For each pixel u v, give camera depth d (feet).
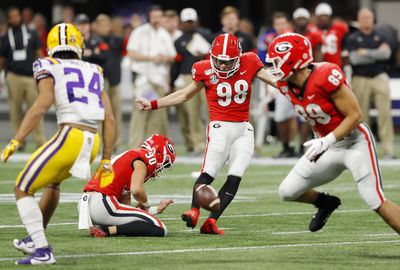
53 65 61.05
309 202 68.33
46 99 60.34
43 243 60.80
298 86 63.46
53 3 208.54
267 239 72.18
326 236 73.87
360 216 85.46
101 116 61.87
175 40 144.36
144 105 76.79
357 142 64.03
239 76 76.54
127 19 207.51
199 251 66.23
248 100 77.41
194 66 77.41
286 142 146.72
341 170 65.41
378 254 65.41
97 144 62.18
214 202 70.13
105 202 72.38
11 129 179.73
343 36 139.33
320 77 62.59
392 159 140.26
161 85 146.41
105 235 72.59
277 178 119.65
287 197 66.44
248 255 64.64
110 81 147.13
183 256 64.13
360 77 136.98
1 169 127.34
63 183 112.88
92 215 72.69
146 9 207.72
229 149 77.20
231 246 68.69
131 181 72.84
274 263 61.57
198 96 147.74
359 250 67.05
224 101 76.79
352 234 74.95
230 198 75.92
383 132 139.74
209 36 143.64
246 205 93.81
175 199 98.07
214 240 71.51
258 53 152.35
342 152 64.28
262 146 173.06
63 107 61.05
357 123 62.64
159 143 74.64
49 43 63.05
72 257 63.62
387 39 135.64
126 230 72.64
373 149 64.18
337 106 62.90
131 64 146.51
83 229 76.23
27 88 146.30
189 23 142.92
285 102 144.46
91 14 205.05
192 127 148.87
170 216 85.61
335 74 62.44
